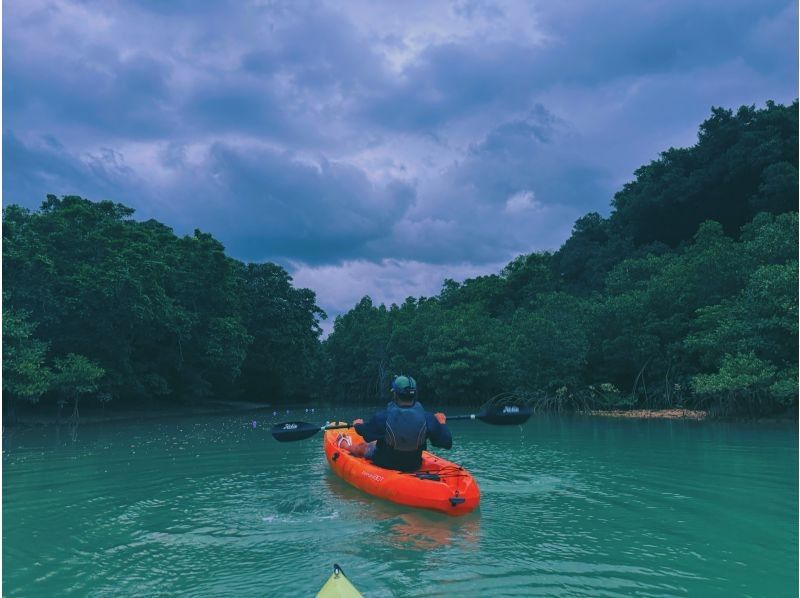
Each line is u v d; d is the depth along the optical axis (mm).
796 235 19766
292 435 8281
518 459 10289
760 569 4406
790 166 34938
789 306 16453
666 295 23938
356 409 33938
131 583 4281
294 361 42500
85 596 4051
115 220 27844
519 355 26625
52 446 13398
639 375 24156
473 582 4113
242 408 35250
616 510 6250
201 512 6457
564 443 12883
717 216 41969
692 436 13867
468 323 34156
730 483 7828
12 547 5203
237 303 34625
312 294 43781
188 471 9445
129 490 7832
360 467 7586
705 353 20750
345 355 48781
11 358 18531
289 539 5285
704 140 44469
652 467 9234
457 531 5438
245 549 5008
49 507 6816
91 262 24344
